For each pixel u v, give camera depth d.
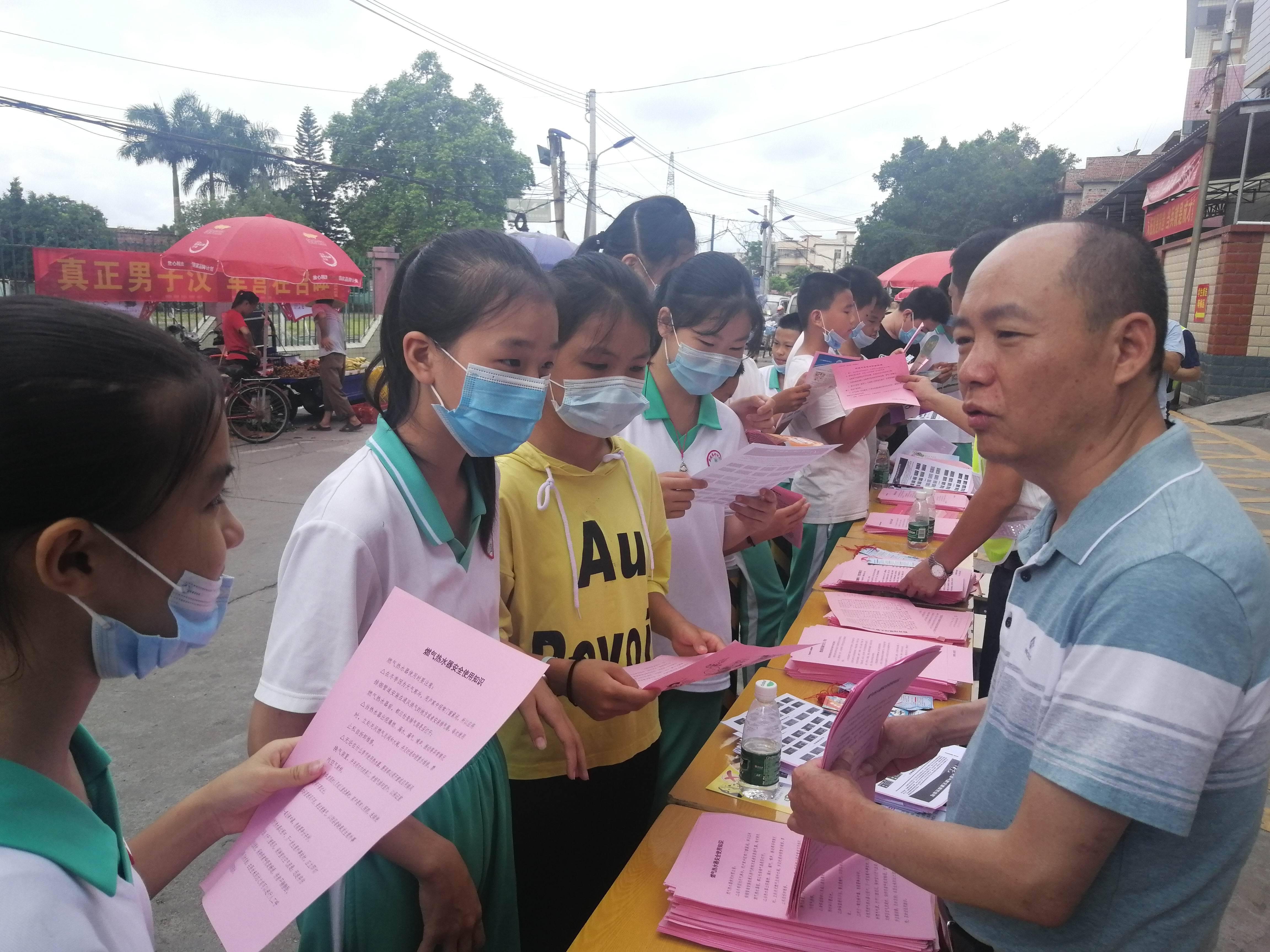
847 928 1.05
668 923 1.10
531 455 1.61
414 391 1.27
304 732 1.03
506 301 1.19
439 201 30.55
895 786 1.42
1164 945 0.85
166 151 32.09
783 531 2.12
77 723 0.68
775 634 2.89
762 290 38.47
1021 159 25.67
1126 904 0.85
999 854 0.83
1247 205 13.00
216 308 10.62
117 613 0.64
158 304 10.22
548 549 1.58
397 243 29.16
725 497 1.95
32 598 0.61
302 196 34.31
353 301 13.29
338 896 1.19
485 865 1.30
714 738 1.60
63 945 0.53
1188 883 0.84
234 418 8.86
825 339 3.41
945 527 3.15
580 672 1.43
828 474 3.21
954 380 3.51
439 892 1.13
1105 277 0.85
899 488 3.80
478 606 1.32
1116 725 0.76
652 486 1.80
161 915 2.24
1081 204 24.69
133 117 31.86
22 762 0.63
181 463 0.62
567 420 1.57
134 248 12.46
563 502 1.62
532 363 1.23
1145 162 24.02
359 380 10.54
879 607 2.22
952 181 25.78
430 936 1.14
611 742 1.66
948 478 3.79
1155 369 0.89
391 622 0.98
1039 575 0.94
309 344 12.21
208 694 3.44
